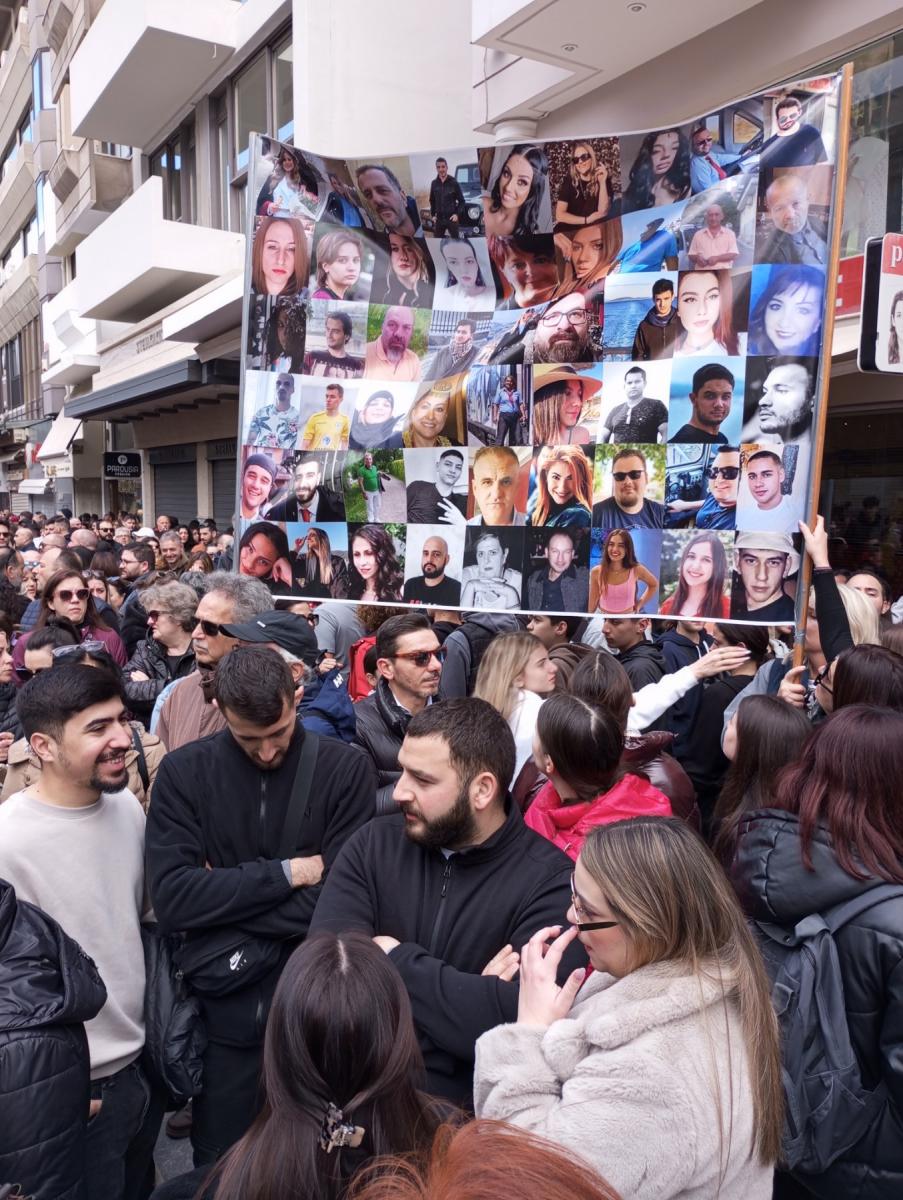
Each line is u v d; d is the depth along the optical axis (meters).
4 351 39.69
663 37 6.04
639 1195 1.11
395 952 1.74
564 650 3.48
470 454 3.26
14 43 35.22
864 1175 1.59
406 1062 1.19
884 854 1.61
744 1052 1.23
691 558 2.95
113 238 15.63
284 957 2.13
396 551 3.33
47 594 4.79
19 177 30.59
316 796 2.20
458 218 3.23
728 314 2.86
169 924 2.05
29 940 1.54
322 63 9.26
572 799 2.28
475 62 7.88
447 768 1.75
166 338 13.52
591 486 3.10
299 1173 1.11
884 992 1.55
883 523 6.39
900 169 5.40
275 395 3.25
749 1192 1.22
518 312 3.20
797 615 2.77
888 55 5.35
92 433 26.36
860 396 6.42
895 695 2.20
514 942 1.74
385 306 3.30
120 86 14.22
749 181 2.79
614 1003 1.27
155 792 2.17
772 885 1.69
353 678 4.38
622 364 3.06
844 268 5.86
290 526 3.31
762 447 2.82
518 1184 0.73
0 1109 1.39
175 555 8.92
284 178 3.19
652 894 1.29
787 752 2.15
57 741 2.00
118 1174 2.02
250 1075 2.13
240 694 2.03
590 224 3.08
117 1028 2.06
